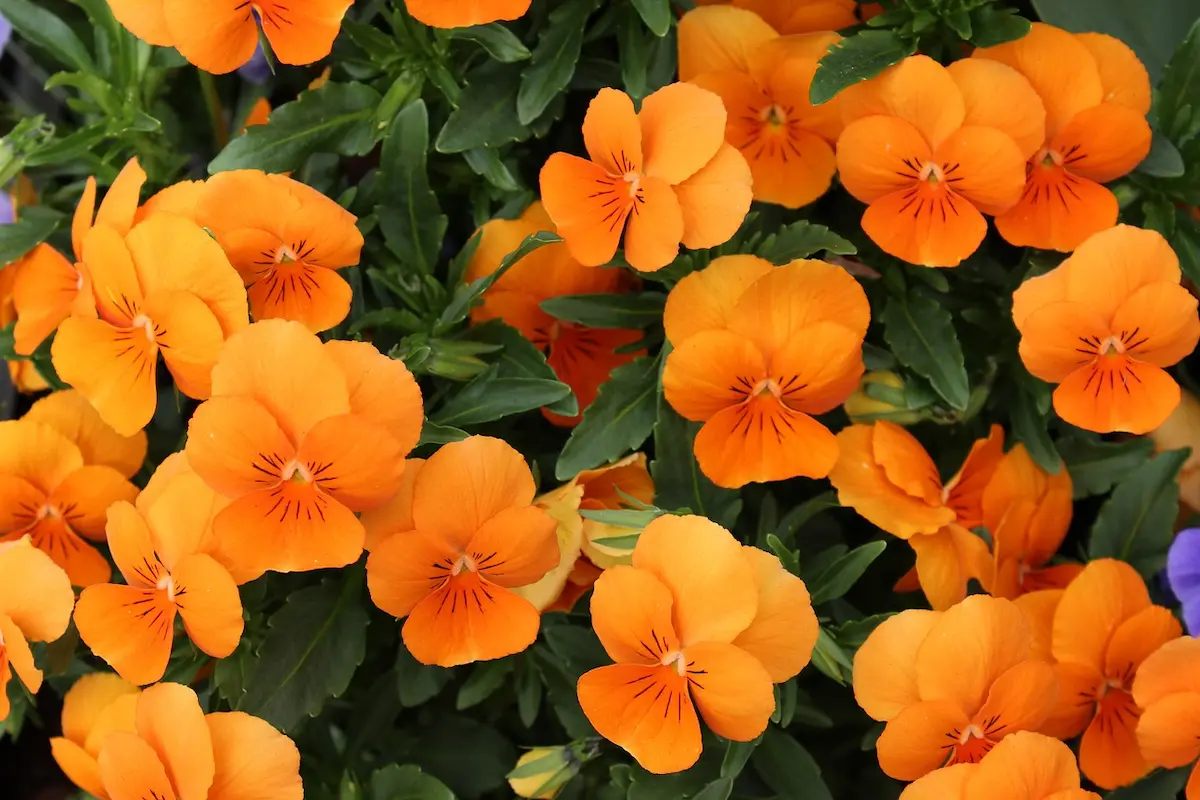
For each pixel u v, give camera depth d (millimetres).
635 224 713
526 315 741
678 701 688
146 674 696
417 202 736
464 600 699
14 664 705
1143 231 704
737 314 708
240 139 736
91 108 755
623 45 742
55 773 817
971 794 683
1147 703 701
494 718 752
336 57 756
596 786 734
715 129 707
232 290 698
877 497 718
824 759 747
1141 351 711
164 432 760
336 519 686
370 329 745
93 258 707
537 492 739
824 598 714
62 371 706
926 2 728
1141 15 763
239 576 700
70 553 730
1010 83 715
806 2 742
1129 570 708
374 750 752
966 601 686
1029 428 730
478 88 739
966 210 717
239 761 692
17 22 759
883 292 742
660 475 722
